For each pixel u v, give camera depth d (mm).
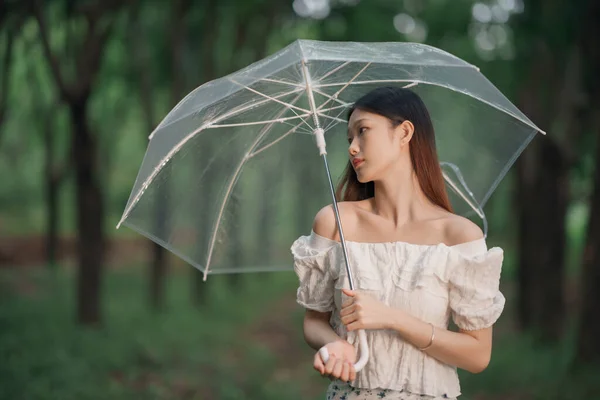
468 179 3018
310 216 3557
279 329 13625
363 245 2408
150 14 13391
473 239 2330
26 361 8250
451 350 2258
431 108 2971
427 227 2395
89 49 10492
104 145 18891
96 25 10328
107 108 16969
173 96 12500
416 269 2312
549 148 11180
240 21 13000
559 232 11516
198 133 2814
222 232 3166
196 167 2898
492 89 2711
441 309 2307
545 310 11320
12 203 33156
